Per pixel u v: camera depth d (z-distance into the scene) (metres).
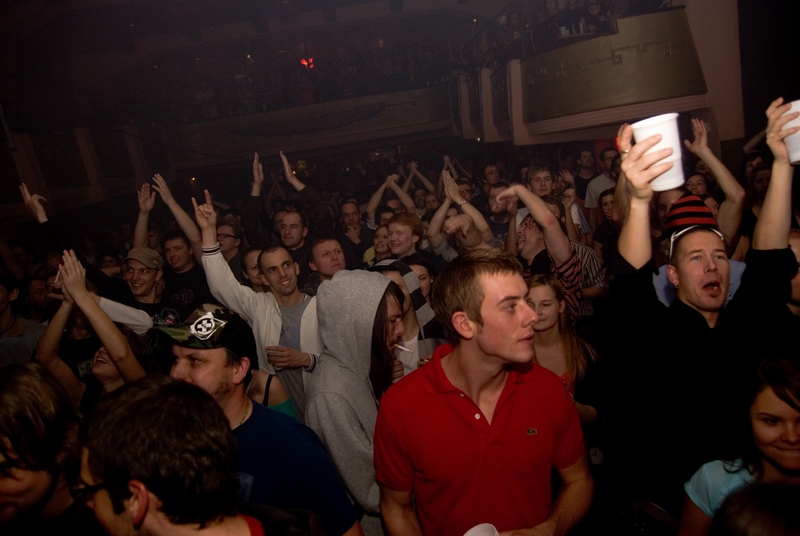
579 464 1.56
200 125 14.16
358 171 13.95
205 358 1.46
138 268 3.38
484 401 1.45
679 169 1.41
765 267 1.67
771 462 1.26
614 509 2.04
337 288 1.76
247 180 15.27
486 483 1.42
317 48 15.42
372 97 14.22
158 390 1.02
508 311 1.34
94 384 2.44
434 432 1.42
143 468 0.92
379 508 1.69
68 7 10.63
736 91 6.28
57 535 1.20
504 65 8.80
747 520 0.98
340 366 1.76
